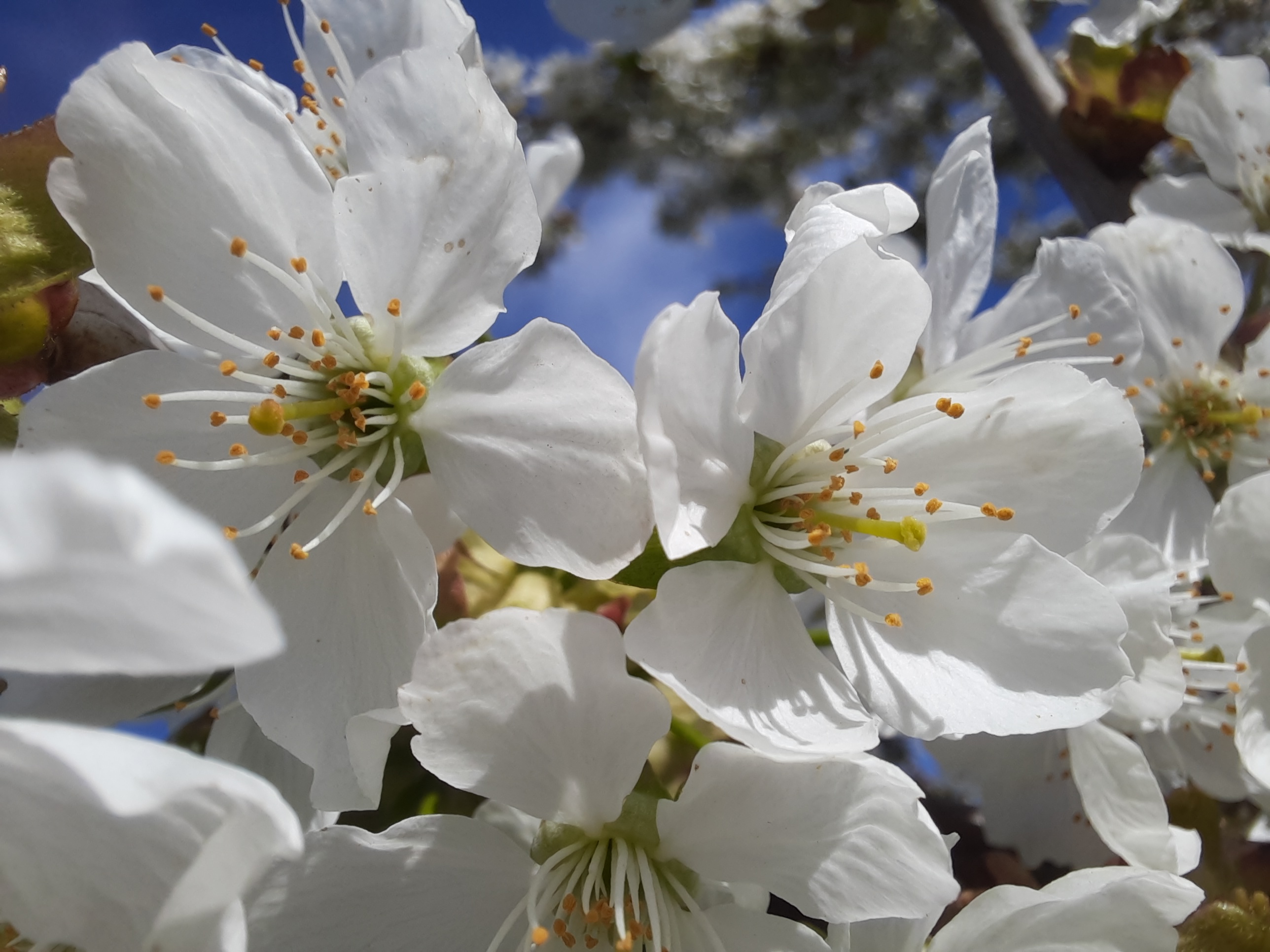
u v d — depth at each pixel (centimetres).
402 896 6
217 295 7
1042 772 10
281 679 6
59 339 7
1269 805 9
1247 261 14
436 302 7
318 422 7
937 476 7
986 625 7
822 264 6
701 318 6
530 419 6
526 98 27
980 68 27
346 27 9
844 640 7
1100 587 6
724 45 25
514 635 6
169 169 6
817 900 6
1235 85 11
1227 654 9
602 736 6
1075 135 12
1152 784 8
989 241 9
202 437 7
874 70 25
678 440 6
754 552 7
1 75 7
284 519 7
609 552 6
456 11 8
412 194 6
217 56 8
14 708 7
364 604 6
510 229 6
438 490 7
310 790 7
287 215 6
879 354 7
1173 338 11
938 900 6
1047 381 7
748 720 6
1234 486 9
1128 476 7
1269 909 8
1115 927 7
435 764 6
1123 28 12
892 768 6
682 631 6
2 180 6
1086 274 9
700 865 6
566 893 6
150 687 7
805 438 7
